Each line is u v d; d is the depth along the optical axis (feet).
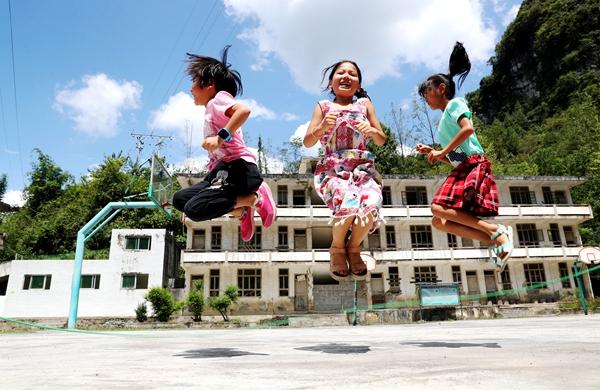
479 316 67.82
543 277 87.66
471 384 3.59
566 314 66.49
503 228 9.52
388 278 84.12
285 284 81.76
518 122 201.77
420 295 67.82
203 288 79.97
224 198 9.04
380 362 5.39
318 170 10.43
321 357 6.30
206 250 81.05
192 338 15.88
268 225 10.22
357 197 9.43
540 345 8.15
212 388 3.55
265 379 4.04
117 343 12.12
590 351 6.59
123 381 4.02
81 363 5.96
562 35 209.56
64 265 77.46
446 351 6.99
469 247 85.92
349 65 11.05
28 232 111.55
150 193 48.34
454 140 10.11
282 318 67.51
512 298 85.35
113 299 76.33
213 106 9.82
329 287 83.05
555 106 196.13
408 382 3.73
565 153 134.51
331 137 10.36
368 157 10.03
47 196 131.54
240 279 81.15
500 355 6.07
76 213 111.34
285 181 86.43
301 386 3.60
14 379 4.23
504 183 93.45
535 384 3.56
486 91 251.39
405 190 91.04
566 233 92.43
